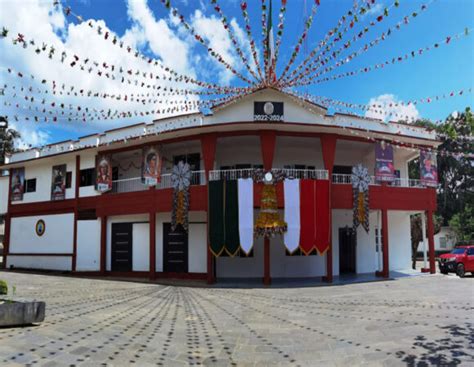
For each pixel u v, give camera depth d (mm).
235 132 18391
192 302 12578
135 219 21750
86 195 23312
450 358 6340
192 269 20062
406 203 20000
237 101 18688
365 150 22141
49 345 6926
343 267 21109
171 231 20734
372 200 19141
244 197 17359
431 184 20609
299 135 18484
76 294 14203
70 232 23750
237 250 17094
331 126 17766
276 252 19922
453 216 38375
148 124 20797
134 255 21531
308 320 9594
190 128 18203
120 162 23578
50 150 25500
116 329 8406
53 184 25016
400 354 6594
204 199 18438
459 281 17703
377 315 10078
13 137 42406
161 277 20453
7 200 28328
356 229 20000
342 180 21422
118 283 18219
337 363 6238
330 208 17656
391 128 20594
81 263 22891
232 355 6715
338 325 8969
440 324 8859
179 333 8227
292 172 19125
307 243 17047
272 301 12750
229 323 9281
